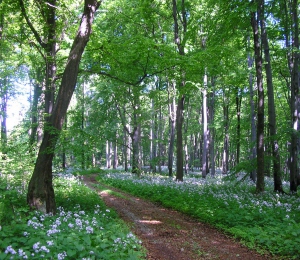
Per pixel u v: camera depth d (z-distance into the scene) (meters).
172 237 8.63
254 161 15.86
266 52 16.14
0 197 8.22
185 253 7.27
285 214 9.78
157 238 8.47
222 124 33.50
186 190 15.48
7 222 6.26
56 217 7.89
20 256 4.38
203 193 14.37
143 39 11.34
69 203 11.01
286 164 40.62
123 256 5.89
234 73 18.94
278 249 7.23
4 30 13.97
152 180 20.83
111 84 24.22
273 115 16.09
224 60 14.20
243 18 14.38
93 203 11.81
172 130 28.39
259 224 9.12
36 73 20.73
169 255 7.08
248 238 8.13
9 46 15.76
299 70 17.45
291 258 6.77
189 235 8.90
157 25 22.72
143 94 24.75
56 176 12.35
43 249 4.69
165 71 12.52
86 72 12.20
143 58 11.88
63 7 12.85
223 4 13.95
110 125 28.12
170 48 11.77
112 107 29.97
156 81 28.61
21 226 5.62
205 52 11.84
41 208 8.73
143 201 15.23
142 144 34.53
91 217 8.71
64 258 4.88
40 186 8.88
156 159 30.00
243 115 37.81
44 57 12.70
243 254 7.25
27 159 11.38
